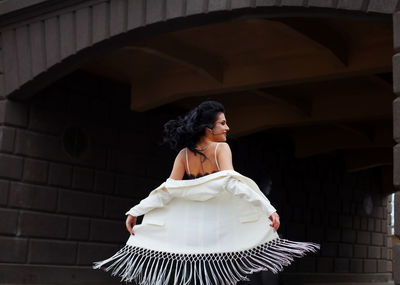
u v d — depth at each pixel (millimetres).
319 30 11180
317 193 22078
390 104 14609
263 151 19391
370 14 8289
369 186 25688
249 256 4309
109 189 14141
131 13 10891
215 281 4230
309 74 12406
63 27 11805
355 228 24344
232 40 12344
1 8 12414
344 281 23219
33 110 12727
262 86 13250
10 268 11922
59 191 13023
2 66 12586
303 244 4223
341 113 15375
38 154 12695
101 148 14094
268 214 4078
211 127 4555
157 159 15570
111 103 14492
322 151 19859
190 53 12703
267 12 9445
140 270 4520
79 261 13250
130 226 4660
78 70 13766
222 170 4414
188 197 4461
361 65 11789
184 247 4438
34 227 12461
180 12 10234
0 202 11938
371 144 18812
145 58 13320
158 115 15805
